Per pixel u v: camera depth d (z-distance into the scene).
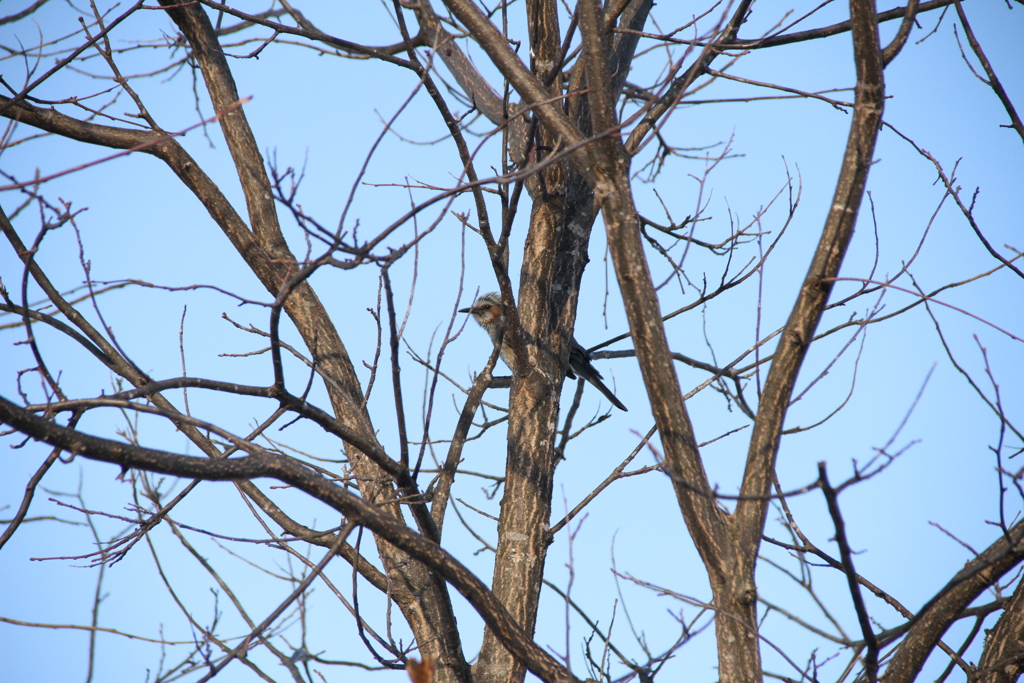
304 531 13.59
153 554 12.31
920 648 10.37
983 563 9.72
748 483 10.12
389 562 13.50
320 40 14.02
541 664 10.53
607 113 10.30
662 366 10.11
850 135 10.29
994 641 11.53
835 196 10.22
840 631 9.10
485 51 12.05
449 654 11.91
